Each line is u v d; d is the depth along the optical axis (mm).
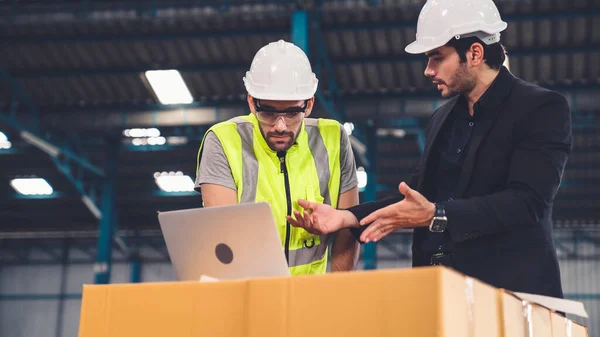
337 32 10320
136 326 1588
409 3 9789
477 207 1928
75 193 14844
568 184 14031
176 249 1912
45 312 18328
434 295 1338
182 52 10891
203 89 11547
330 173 2496
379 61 10703
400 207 1915
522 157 2021
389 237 17641
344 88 11391
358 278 1409
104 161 14359
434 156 2281
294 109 2262
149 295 1594
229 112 11680
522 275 1994
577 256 16812
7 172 14344
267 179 2391
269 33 10289
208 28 10461
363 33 10305
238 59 10906
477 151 2125
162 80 11312
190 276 1925
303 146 2459
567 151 2045
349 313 1404
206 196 2354
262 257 1785
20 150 13289
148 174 14664
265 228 1750
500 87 2137
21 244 18547
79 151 13508
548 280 2002
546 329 1787
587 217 15227
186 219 1846
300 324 1442
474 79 2154
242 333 1495
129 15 10523
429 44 2162
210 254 1863
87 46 10891
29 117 11953
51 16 10570
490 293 1528
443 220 1906
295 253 2375
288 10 9906
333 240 2484
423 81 11055
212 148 2395
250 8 10219
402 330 1352
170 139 13492
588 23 9773
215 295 1539
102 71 11273
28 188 14703
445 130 2281
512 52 10344
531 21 9805
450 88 2178
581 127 12242
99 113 12039
